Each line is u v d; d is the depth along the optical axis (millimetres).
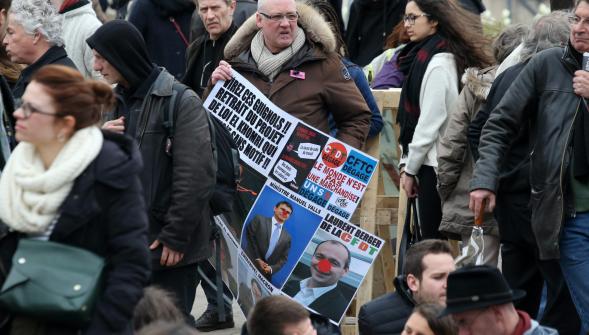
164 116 14484
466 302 11617
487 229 17484
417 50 18922
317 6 18984
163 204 14508
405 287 14750
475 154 17094
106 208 10578
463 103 17719
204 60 19266
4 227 10766
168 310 11469
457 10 18578
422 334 12219
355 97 17141
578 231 15266
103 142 10680
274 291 16859
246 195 16844
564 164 15211
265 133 16828
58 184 10445
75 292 10234
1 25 13812
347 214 16797
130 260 10562
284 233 16828
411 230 18812
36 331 10453
